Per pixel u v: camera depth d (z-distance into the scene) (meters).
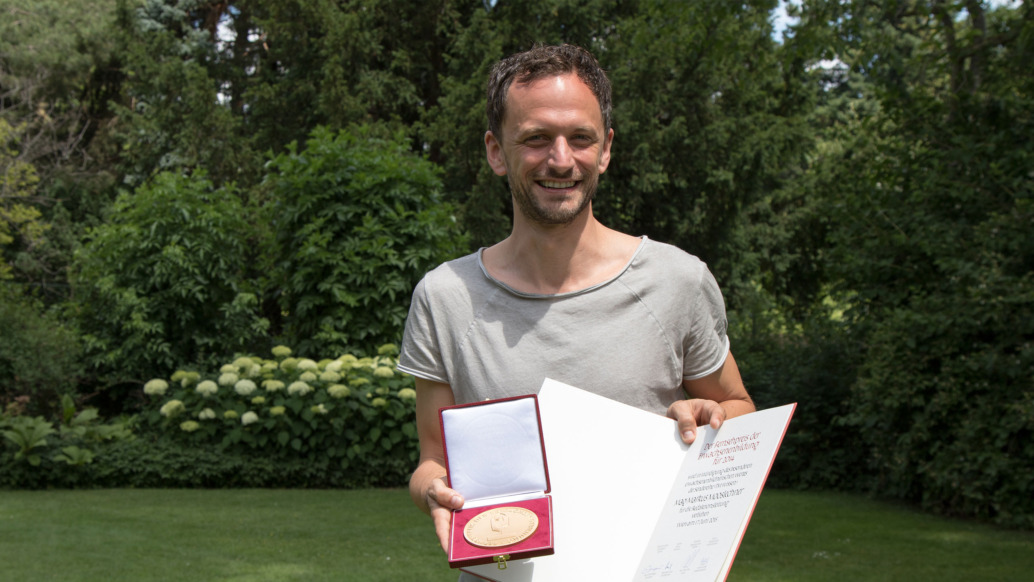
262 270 9.79
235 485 7.36
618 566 1.30
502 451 1.35
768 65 9.55
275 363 7.70
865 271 7.60
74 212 18.44
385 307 8.27
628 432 1.40
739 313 12.22
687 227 15.39
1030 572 4.60
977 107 7.46
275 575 4.43
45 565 4.55
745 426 1.33
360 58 14.32
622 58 13.94
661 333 1.48
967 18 8.70
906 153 7.80
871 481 7.58
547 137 1.44
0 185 16.19
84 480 7.16
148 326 8.45
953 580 4.43
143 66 16.12
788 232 16.52
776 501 7.16
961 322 6.20
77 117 18.83
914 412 6.74
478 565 1.31
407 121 15.88
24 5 18.58
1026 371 5.94
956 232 6.84
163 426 7.50
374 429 7.42
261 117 15.62
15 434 6.96
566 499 1.36
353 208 8.42
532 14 13.72
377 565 4.67
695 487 1.33
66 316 9.34
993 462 5.93
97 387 8.58
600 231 1.55
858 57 8.23
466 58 13.95
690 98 14.52
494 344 1.49
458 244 9.31
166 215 8.95
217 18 19.41
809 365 8.39
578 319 1.48
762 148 14.48
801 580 4.41
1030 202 6.41
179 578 4.35
